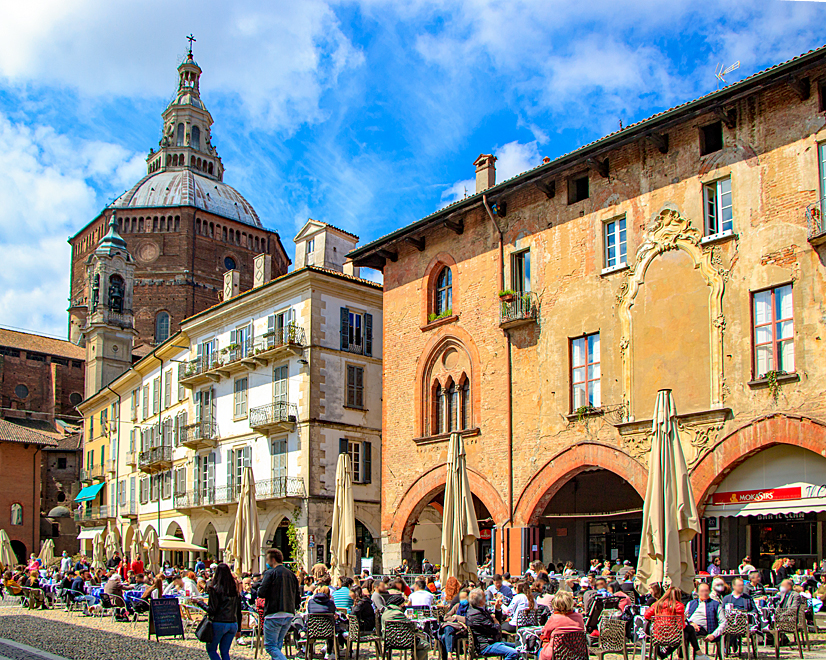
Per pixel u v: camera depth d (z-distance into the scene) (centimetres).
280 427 4178
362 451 4244
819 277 2241
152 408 5866
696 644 1496
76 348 10319
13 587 3972
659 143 2645
